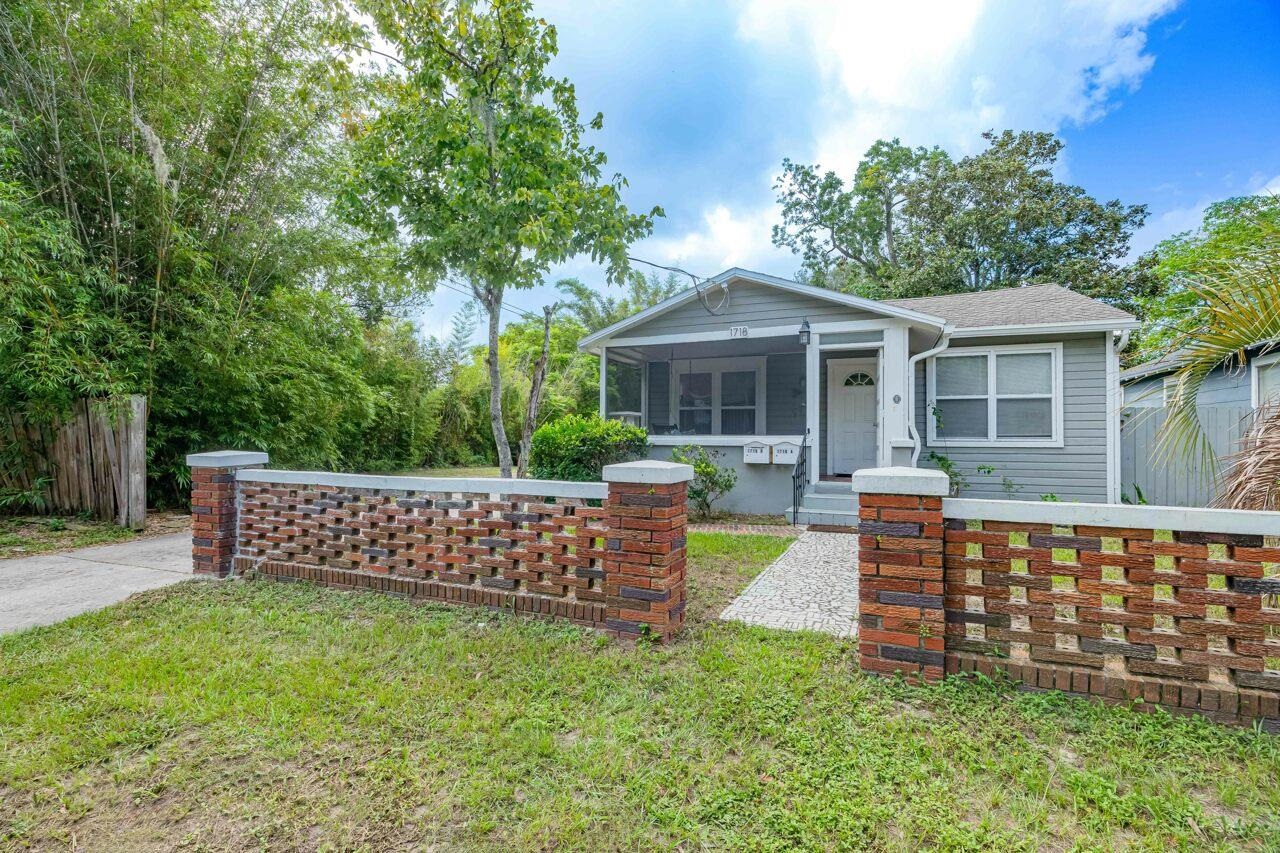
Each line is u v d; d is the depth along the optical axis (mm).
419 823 1845
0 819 1892
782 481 8406
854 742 2240
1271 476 2896
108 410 6719
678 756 2166
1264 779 1996
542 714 2490
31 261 5758
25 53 6363
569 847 1731
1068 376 8492
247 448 8672
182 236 7273
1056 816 1826
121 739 2314
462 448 17109
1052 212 17844
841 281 22562
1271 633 2842
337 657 3086
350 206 4797
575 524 3619
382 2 4535
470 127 4777
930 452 9164
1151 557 2482
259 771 2115
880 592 2789
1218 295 3146
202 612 3836
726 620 3723
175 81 7184
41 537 6359
